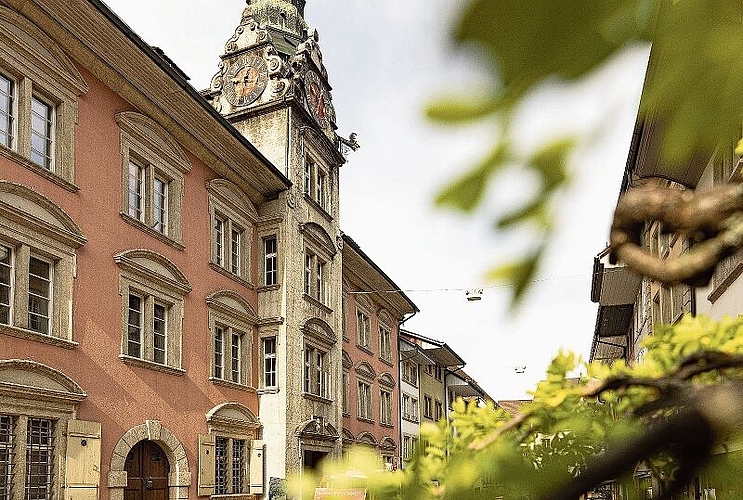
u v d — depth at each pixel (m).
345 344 30.73
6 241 14.09
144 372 17.62
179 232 19.80
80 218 15.98
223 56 25.94
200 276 20.66
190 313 19.98
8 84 14.58
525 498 0.73
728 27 0.45
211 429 20.19
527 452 0.88
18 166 14.38
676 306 14.11
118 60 17.16
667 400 1.07
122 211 17.39
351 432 29.42
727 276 9.70
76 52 16.22
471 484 0.83
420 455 0.96
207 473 19.70
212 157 21.38
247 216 23.64
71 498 14.64
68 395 14.80
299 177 25.16
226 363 21.73
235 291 22.41
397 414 37.97
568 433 1.10
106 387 16.25
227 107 25.61
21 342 14.02
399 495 0.92
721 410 0.51
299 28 29.08
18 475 13.59
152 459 18.03
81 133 16.28
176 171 19.91
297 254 24.52
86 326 15.83
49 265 15.21
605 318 29.72
